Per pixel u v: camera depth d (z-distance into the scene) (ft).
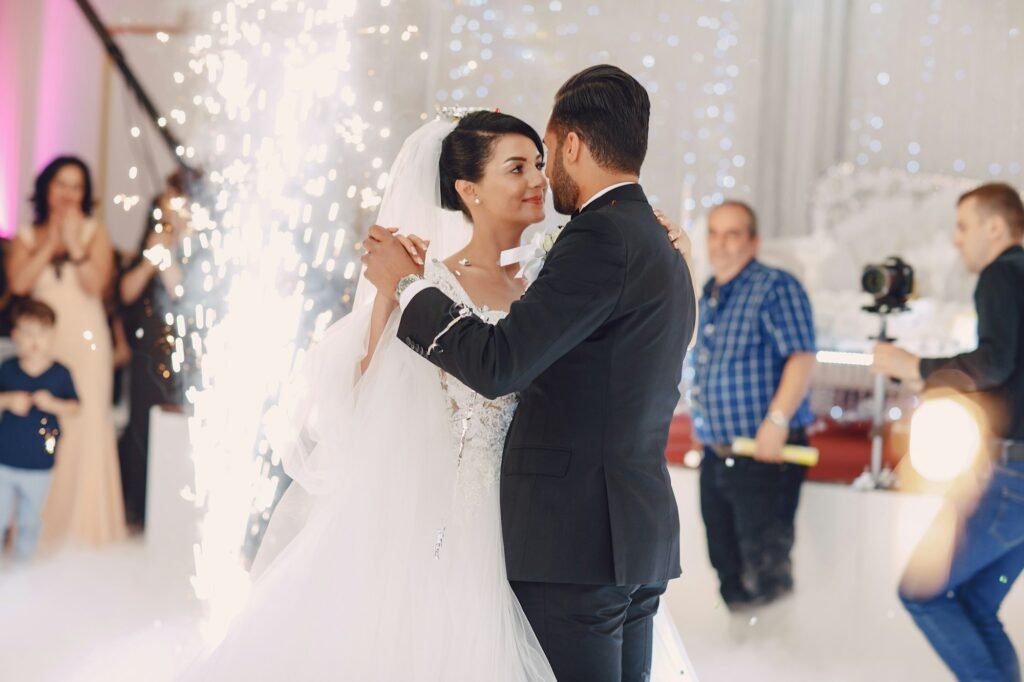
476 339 6.73
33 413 15.39
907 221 18.44
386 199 8.32
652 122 23.63
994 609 11.16
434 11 21.70
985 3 22.53
